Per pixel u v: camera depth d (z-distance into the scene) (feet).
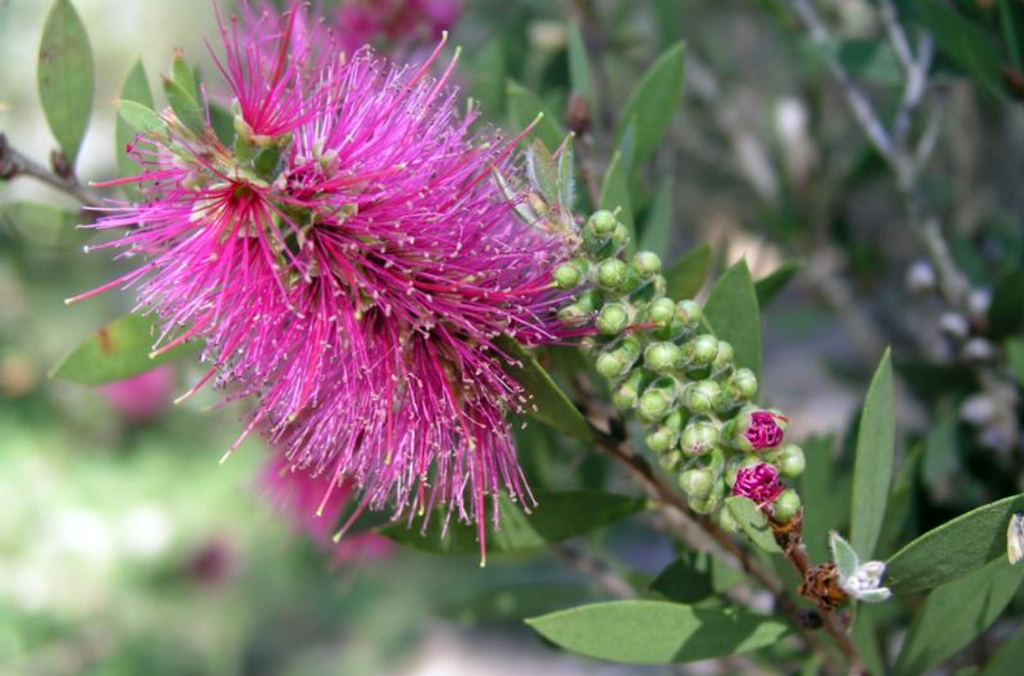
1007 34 1.23
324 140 0.96
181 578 2.57
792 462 0.93
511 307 0.97
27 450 2.55
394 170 0.94
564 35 1.64
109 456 2.58
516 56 1.51
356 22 1.37
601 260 0.96
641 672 1.80
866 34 1.84
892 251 1.99
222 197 0.95
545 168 0.97
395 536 1.03
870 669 1.07
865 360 1.75
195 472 2.57
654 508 1.08
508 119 1.33
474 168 0.97
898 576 0.93
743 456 0.94
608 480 1.32
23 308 2.55
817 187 1.72
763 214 1.77
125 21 2.70
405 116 0.96
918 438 1.45
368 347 0.96
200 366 1.38
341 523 1.12
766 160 1.94
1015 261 1.51
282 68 0.97
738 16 2.06
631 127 1.16
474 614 1.36
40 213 1.15
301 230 0.94
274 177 0.95
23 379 2.57
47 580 2.50
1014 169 1.77
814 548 1.11
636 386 0.95
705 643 0.99
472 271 0.96
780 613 1.11
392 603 2.71
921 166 1.45
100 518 2.53
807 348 2.59
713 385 0.94
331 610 2.67
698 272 1.13
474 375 0.97
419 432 0.98
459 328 0.97
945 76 1.37
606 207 1.04
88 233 1.17
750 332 1.02
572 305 0.96
